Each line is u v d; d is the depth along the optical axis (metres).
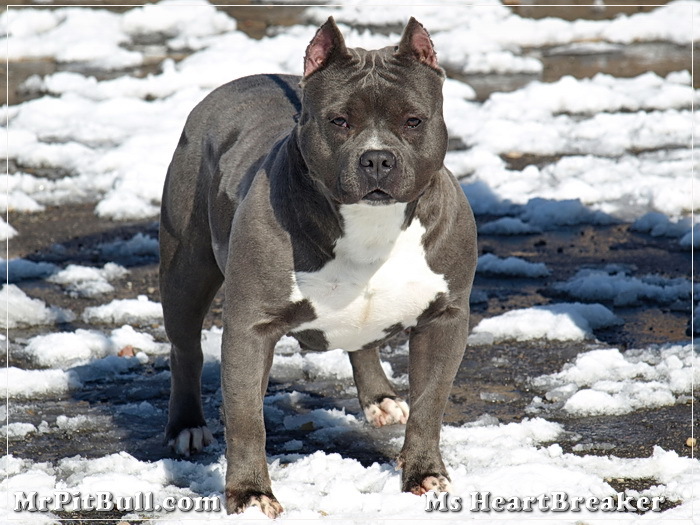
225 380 8.17
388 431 10.00
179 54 26.34
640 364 11.19
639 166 18.41
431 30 28.20
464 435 9.61
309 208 7.97
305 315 8.25
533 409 10.39
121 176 18.22
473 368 11.48
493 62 25.03
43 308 13.35
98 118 21.52
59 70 25.30
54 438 9.99
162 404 10.84
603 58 25.95
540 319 12.45
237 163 9.12
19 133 20.44
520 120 20.97
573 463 9.02
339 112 7.77
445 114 21.22
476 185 17.56
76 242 16.09
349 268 8.09
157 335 12.76
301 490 8.48
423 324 8.61
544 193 17.30
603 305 13.12
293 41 25.70
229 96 9.92
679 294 13.40
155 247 15.73
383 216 7.90
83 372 11.50
